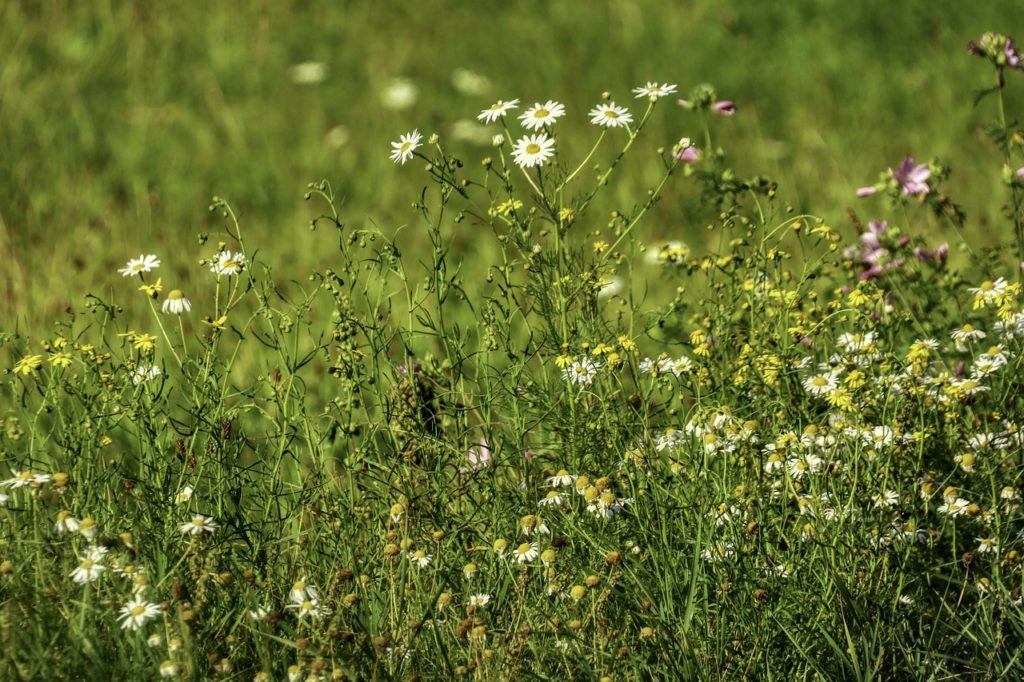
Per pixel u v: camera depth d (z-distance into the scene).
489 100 13.23
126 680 4.09
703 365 5.50
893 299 6.70
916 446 5.32
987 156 10.98
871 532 4.93
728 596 4.64
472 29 15.16
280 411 5.77
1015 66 6.54
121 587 4.27
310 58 14.05
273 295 8.69
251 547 4.91
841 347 5.56
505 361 6.80
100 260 9.38
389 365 5.61
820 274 6.21
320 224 10.28
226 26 14.20
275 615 4.24
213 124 12.30
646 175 11.00
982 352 6.07
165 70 13.16
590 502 4.70
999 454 5.41
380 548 4.89
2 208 10.23
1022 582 4.89
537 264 5.43
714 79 13.27
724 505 4.85
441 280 5.43
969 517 5.19
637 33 14.62
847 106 12.48
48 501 5.53
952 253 8.87
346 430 5.26
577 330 5.45
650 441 5.18
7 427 5.44
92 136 11.65
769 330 5.65
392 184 11.20
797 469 5.00
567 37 14.76
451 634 4.61
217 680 4.18
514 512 5.01
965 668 4.84
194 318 8.35
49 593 4.25
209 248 9.72
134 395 5.09
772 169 11.17
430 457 5.26
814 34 13.99
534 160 5.32
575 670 4.39
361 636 4.30
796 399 5.63
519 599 4.47
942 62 13.07
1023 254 6.79
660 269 8.96
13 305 8.42
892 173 6.72
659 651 4.41
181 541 4.81
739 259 5.88
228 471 5.14
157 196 10.66
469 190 11.17
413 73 13.86
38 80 12.59
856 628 4.67
